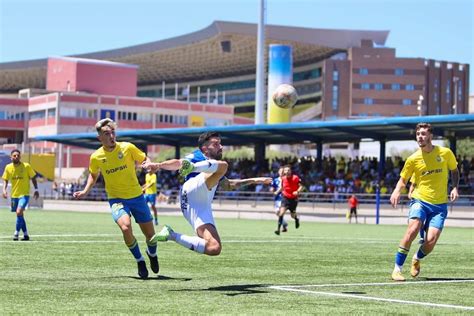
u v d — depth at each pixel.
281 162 63.25
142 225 13.02
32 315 8.85
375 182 54.28
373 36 175.38
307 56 183.00
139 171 67.06
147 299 10.35
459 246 24.25
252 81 187.38
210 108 138.50
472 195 48.66
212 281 12.84
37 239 22.92
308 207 54.91
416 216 13.55
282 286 12.21
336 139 59.16
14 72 192.00
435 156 13.54
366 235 31.44
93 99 123.94
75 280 12.59
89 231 28.25
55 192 71.81
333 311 9.52
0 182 54.41
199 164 11.09
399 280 13.48
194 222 11.34
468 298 11.14
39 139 70.19
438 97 180.88
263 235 29.64
